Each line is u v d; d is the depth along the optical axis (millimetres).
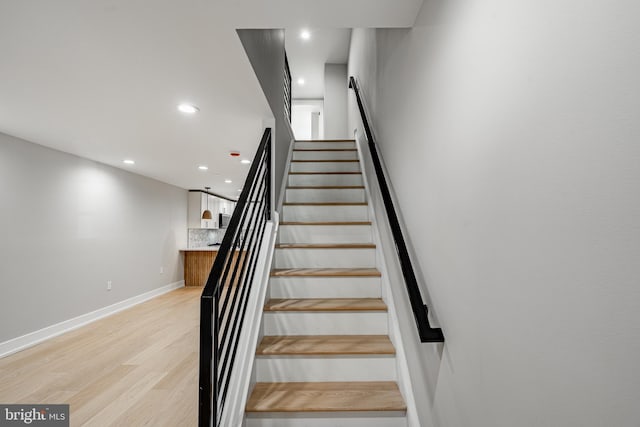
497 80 813
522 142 713
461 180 1038
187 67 1904
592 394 526
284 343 1981
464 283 1025
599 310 511
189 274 7156
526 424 707
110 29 1524
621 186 470
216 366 1226
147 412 2092
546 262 638
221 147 3721
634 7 450
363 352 1870
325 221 3213
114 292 4797
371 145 2697
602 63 502
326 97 6555
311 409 1616
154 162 4547
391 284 2109
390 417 1649
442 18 1194
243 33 1691
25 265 3352
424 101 1432
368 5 1421
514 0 735
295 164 3967
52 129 3039
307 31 5543
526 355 707
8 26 1479
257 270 2244
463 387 1040
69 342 3461
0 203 3115
